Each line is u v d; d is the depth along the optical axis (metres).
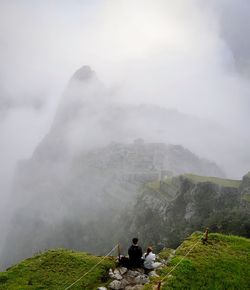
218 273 21.61
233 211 139.88
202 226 144.88
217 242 26.50
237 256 24.05
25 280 22.77
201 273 21.70
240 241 26.81
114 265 24.42
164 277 21.17
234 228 127.88
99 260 25.47
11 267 25.94
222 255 24.11
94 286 21.80
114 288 20.75
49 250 28.11
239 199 147.25
